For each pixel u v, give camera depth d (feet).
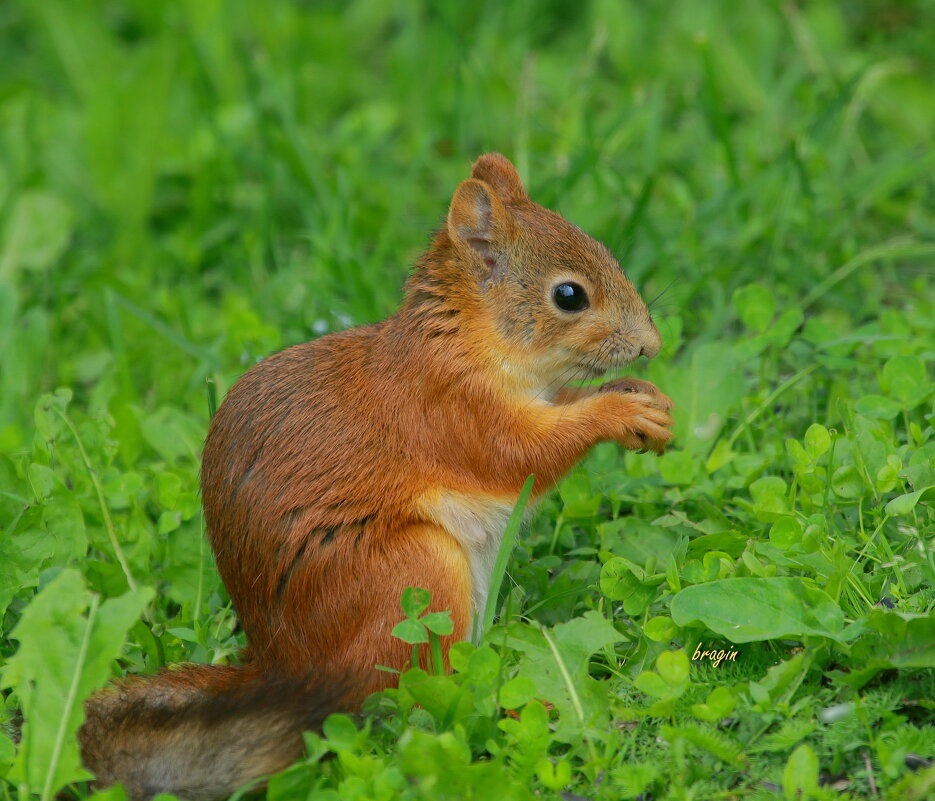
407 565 27.81
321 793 24.56
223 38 60.75
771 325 43.24
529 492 28.63
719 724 25.96
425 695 25.85
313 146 56.44
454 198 30.60
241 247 53.62
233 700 25.89
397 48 62.39
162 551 34.37
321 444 28.89
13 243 52.34
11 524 32.04
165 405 41.81
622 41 61.16
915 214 50.06
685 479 33.88
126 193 54.19
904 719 24.81
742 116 58.18
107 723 25.94
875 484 30.91
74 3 63.21
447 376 29.76
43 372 45.60
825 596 26.84
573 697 26.30
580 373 31.91
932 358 35.94
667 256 45.32
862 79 55.77
